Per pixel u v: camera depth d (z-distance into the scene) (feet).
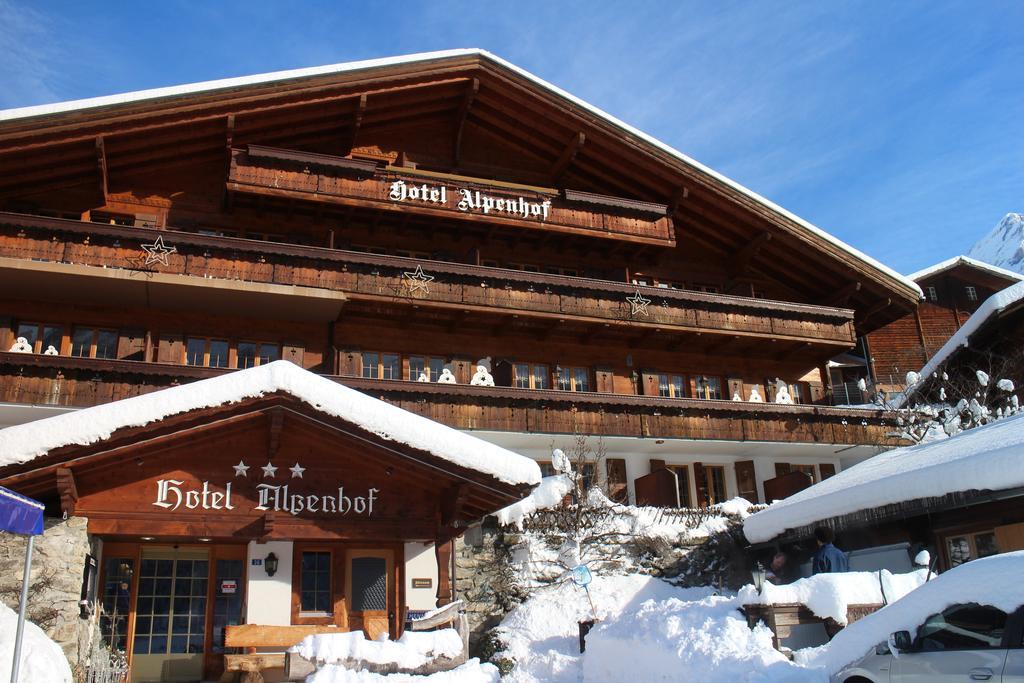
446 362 73.05
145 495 34.50
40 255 59.06
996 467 36.47
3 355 54.85
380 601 41.19
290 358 67.56
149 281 60.64
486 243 78.74
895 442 78.33
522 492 36.83
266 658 36.09
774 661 29.12
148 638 38.42
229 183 65.87
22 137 59.21
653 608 37.65
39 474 31.86
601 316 73.82
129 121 62.54
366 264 67.05
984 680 22.25
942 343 109.50
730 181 80.59
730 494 76.74
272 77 66.28
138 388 57.36
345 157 72.69
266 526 35.17
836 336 82.84
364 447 36.09
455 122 79.15
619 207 78.54
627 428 70.08
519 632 48.44
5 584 31.19
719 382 83.25
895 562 45.98
